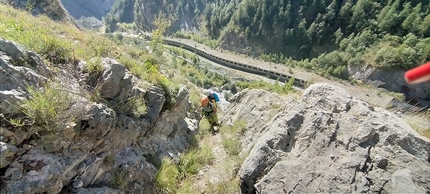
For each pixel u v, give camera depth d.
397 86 40.50
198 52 61.94
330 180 4.54
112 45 10.04
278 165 4.93
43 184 3.52
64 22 18.41
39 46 5.24
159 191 5.22
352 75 45.38
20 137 3.55
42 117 3.69
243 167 5.25
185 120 8.55
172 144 6.82
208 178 5.69
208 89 32.94
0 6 10.19
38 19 10.72
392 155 4.74
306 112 5.98
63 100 4.00
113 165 4.71
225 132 7.65
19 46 4.37
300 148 5.29
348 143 5.06
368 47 46.84
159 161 5.89
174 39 73.56
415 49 40.53
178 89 7.54
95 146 4.42
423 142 5.07
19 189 3.31
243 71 49.53
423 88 37.41
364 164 4.67
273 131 5.75
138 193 4.90
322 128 5.41
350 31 53.09
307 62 50.25
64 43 6.01
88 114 4.28
